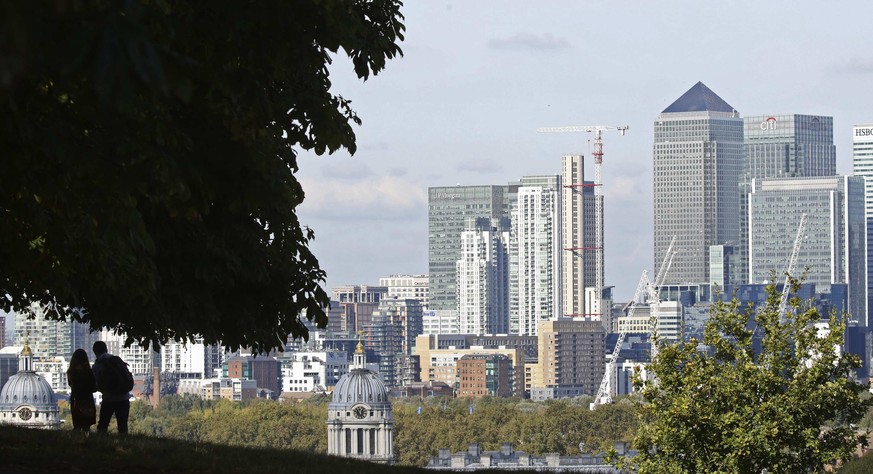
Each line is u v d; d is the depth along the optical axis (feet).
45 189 224.33
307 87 322.14
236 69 249.75
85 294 337.31
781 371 491.31
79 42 100.89
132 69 100.94
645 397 492.54
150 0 184.34
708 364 487.20
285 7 241.96
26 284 306.14
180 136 246.68
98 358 353.31
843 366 477.36
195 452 308.81
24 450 280.72
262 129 279.69
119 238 228.22
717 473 460.55
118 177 221.25
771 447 465.47
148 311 337.11
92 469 266.36
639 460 482.28
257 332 362.53
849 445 474.49
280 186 300.20
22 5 90.68
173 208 269.64
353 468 325.21
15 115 206.28
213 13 239.30
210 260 335.88
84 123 223.30
